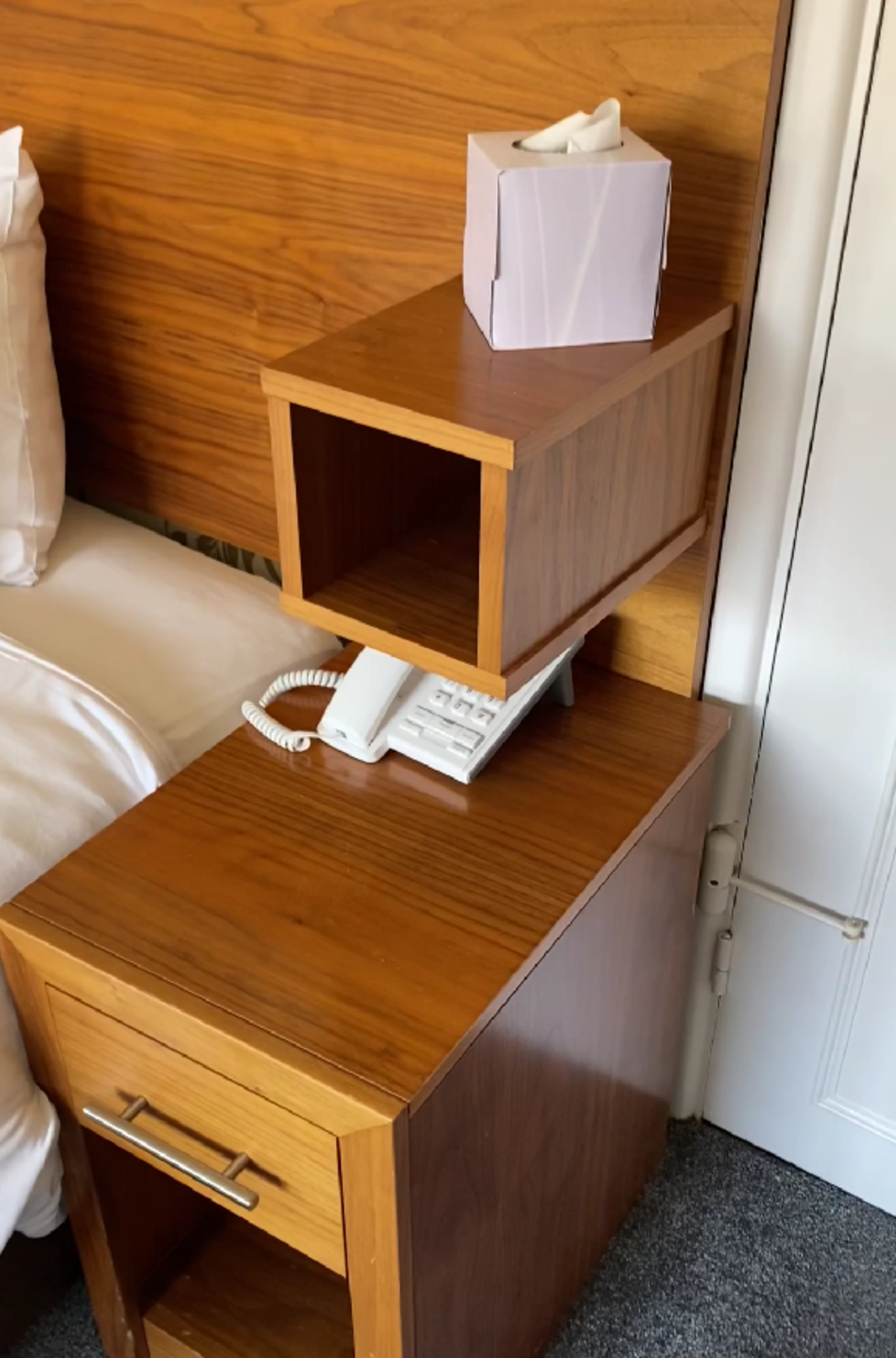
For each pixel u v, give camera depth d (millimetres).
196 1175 889
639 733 1065
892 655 1046
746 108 859
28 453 1218
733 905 1271
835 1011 1271
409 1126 767
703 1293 1282
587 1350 1231
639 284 830
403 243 1068
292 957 849
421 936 864
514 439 716
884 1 805
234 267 1188
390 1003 815
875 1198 1363
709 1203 1370
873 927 1196
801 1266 1307
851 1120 1328
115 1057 902
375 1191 794
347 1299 1206
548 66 921
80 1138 1016
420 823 964
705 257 930
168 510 1419
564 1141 1071
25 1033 969
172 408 1335
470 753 997
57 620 1201
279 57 1046
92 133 1212
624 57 887
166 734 1103
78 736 1050
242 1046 791
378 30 981
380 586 927
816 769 1146
